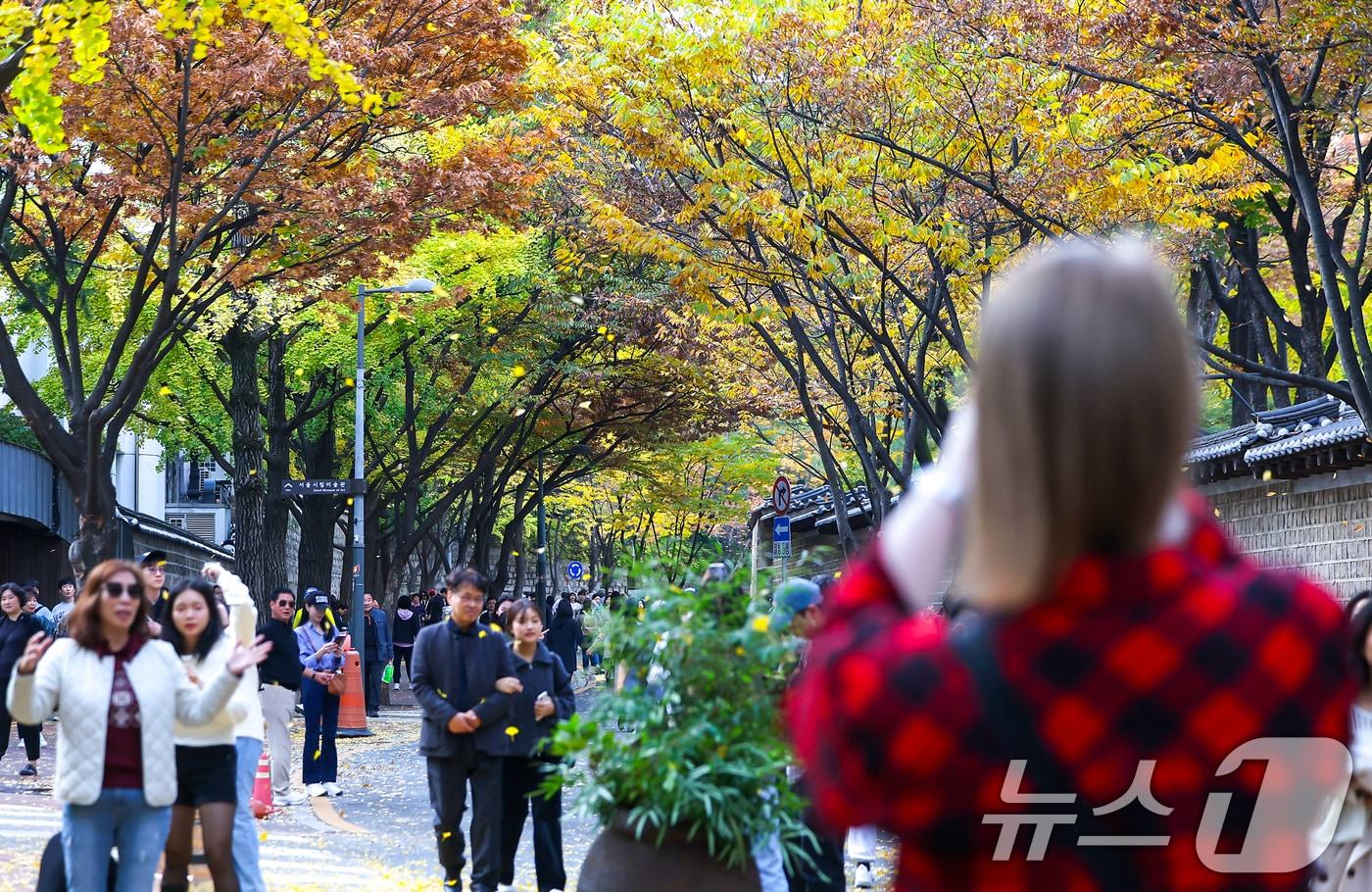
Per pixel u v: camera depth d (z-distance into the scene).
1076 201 15.57
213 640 7.22
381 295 27.30
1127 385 1.24
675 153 16.53
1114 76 14.70
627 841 5.24
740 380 27.45
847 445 24.72
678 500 39.62
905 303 19.95
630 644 5.21
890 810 1.29
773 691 5.18
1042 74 15.34
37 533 30.42
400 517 37.34
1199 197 15.89
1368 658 5.00
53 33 11.11
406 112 16.86
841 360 19.27
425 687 8.65
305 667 13.92
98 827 6.08
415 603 31.16
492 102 17.41
